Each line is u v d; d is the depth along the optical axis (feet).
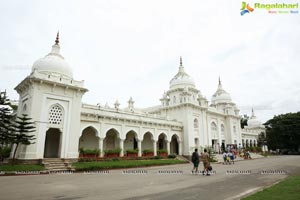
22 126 49.47
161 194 23.98
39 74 57.77
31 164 50.90
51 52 69.36
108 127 74.13
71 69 68.74
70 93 63.36
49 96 58.75
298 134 157.58
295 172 45.44
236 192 24.89
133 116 83.61
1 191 25.96
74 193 24.80
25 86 60.59
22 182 33.01
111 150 71.51
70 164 54.44
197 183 31.89
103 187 28.76
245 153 102.94
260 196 20.53
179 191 25.67
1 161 60.18
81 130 66.33
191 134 102.32
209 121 120.78
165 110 114.42
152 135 89.40
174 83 117.08
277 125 167.84
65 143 59.57
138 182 33.27
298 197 20.01
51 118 58.54
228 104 138.51
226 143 131.13
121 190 26.53
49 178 37.81
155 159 79.20
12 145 58.39
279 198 19.67
